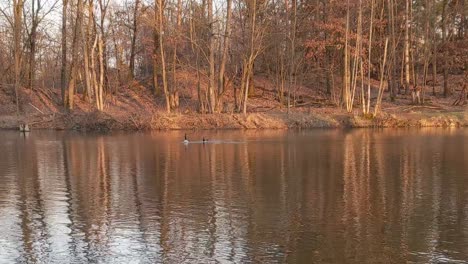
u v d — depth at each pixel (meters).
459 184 17.42
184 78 54.25
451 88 58.62
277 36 50.16
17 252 10.73
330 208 14.18
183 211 13.91
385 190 16.56
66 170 20.98
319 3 52.81
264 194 16.00
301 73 54.16
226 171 20.44
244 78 47.31
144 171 20.55
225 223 12.71
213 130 42.06
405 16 56.00
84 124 43.03
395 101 53.06
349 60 48.97
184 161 23.36
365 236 11.60
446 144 29.83
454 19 64.31
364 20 50.62
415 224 12.54
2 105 49.97
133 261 10.16
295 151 26.88
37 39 59.62
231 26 47.81
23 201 15.31
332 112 47.28
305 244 11.08
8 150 28.23
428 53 55.56
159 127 42.66
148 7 51.38
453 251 10.59
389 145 29.56
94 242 11.33
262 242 11.22
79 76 58.12
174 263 10.02
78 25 48.53
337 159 23.77
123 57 64.44
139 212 13.84
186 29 48.28
